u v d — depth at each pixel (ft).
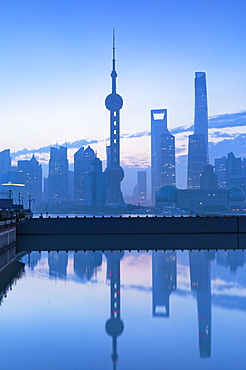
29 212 458.50
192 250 219.61
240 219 340.18
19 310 91.81
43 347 67.87
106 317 86.12
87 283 124.77
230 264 164.86
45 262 172.76
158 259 181.88
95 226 337.31
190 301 100.22
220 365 60.34
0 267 158.30
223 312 89.40
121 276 136.98
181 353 65.26
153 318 85.35
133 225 337.72
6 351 66.33
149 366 60.03
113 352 65.57
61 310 91.81
